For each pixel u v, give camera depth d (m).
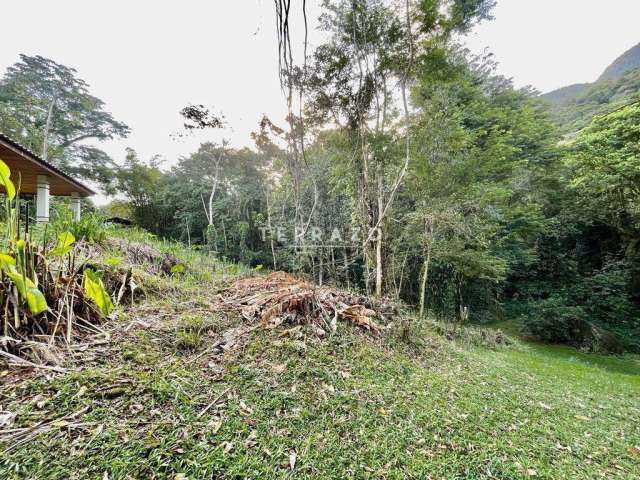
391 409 1.65
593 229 9.77
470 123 8.26
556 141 9.50
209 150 14.02
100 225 3.84
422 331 3.63
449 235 6.16
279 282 3.43
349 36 4.80
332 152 6.57
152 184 14.88
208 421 1.22
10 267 1.35
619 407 2.43
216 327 2.09
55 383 1.21
